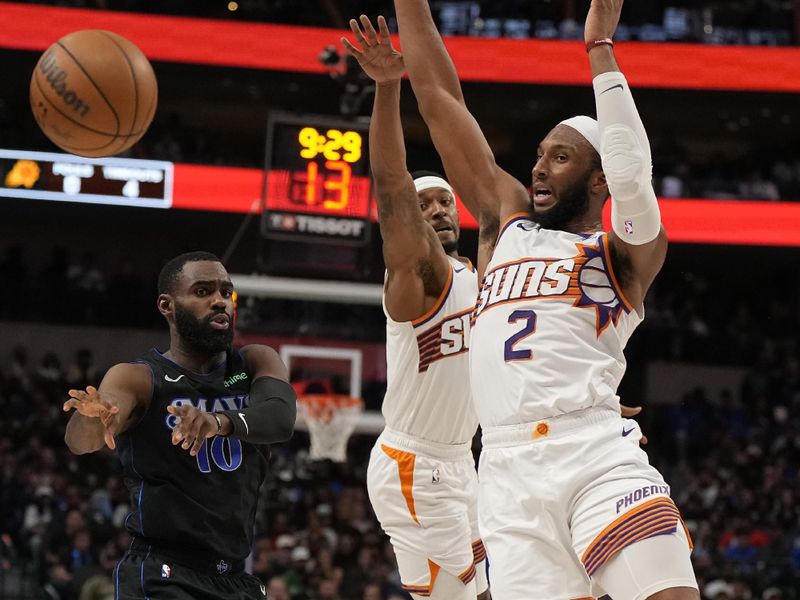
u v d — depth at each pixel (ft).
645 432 67.67
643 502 10.85
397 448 16.21
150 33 64.90
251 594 12.51
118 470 52.70
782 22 71.51
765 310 78.74
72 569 41.60
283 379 12.98
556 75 65.41
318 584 41.01
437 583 16.38
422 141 80.07
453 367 15.66
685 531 11.02
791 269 78.54
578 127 12.28
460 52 65.77
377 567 43.04
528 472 11.34
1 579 40.14
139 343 69.77
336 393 37.93
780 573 44.27
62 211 71.51
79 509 46.62
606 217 54.60
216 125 80.79
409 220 14.87
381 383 58.95
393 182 14.71
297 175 35.94
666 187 69.41
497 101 68.95
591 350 11.58
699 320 75.41
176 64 65.82
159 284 13.00
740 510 55.93
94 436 12.05
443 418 15.90
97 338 69.41
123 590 12.08
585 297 11.69
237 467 12.60
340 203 35.94
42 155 63.41
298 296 33.09
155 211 70.54
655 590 10.50
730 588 42.75
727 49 66.08
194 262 12.88
